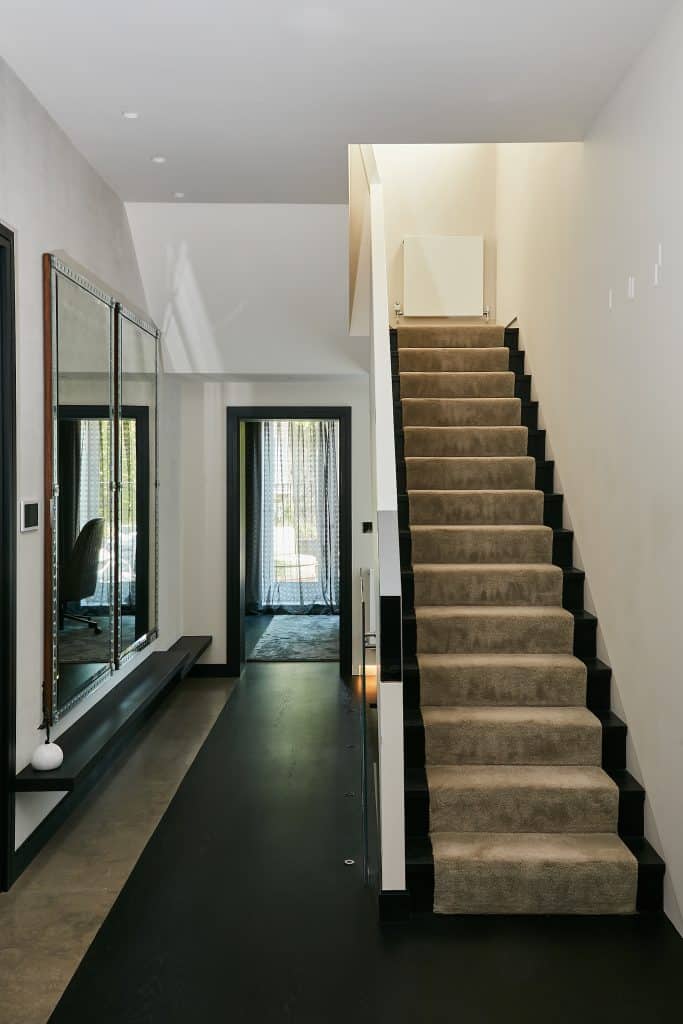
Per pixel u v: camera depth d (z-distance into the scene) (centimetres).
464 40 301
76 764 350
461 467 491
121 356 480
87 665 421
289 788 443
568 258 449
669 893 305
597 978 272
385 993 264
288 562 1002
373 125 378
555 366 485
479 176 702
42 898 327
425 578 423
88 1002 258
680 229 286
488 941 294
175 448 664
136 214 500
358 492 693
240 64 316
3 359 320
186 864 353
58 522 370
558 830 333
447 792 332
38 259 354
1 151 314
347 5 275
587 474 416
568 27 294
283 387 691
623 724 356
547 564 446
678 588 292
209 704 613
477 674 377
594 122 383
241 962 280
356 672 698
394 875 309
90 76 326
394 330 597
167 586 637
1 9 275
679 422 290
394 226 704
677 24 280
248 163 424
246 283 547
